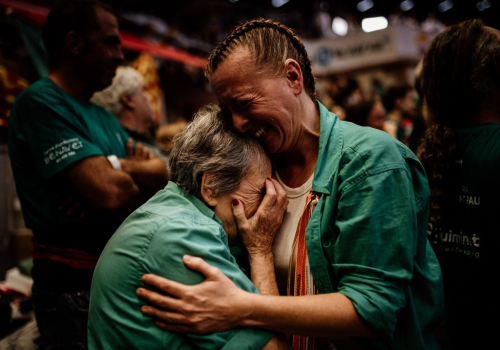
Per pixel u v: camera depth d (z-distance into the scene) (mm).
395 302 863
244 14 9484
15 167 1551
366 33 6719
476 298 1138
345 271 907
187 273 881
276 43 975
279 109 973
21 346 1742
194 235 929
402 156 965
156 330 889
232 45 963
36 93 1515
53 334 1470
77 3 1584
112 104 2262
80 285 1483
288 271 1077
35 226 1513
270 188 1058
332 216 969
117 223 1589
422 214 996
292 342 1052
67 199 1495
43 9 3098
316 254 973
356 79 7000
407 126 3832
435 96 1250
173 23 7055
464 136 1189
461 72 1171
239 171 1029
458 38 1187
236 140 1041
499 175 1072
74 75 1624
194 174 1016
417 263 1019
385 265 879
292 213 1096
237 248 1122
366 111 2840
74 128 1536
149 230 932
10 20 2795
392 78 6754
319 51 7188
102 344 925
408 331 976
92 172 1469
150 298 875
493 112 1197
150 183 1719
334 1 11953
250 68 942
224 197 1054
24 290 2316
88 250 1507
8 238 2893
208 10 8367
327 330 862
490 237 1105
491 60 1142
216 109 1113
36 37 2887
